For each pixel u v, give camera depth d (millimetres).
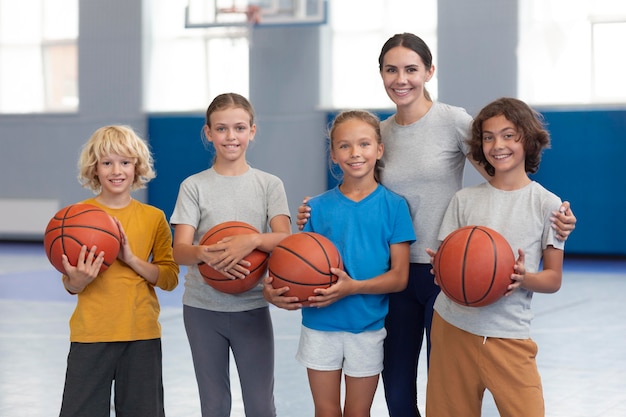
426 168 2943
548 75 10227
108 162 2963
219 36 11570
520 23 10180
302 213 2973
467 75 10367
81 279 2748
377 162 3020
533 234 2684
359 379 2838
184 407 3938
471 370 2689
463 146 2975
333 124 2943
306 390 4238
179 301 7156
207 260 2781
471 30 10328
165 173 11547
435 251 2945
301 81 11164
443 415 2742
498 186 2768
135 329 2889
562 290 7727
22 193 12180
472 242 2561
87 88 11898
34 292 7711
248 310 2965
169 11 11797
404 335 2996
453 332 2713
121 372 2914
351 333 2814
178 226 3014
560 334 5691
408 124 3010
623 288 7797
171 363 4816
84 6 11891
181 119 11461
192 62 11734
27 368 4719
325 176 11109
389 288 2801
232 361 4930
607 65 10078
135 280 2914
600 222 9914
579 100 10164
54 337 5629
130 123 11711
